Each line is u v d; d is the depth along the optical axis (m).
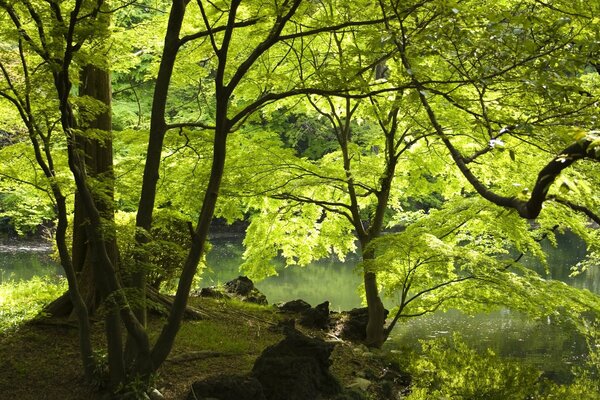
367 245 8.74
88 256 8.20
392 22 6.20
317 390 6.37
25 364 6.70
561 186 2.67
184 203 8.70
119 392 5.76
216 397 5.78
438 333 11.80
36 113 5.75
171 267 9.53
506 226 8.66
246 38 8.51
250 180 9.04
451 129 8.48
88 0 5.24
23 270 17.48
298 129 23.97
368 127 19.89
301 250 11.10
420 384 7.77
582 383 8.28
